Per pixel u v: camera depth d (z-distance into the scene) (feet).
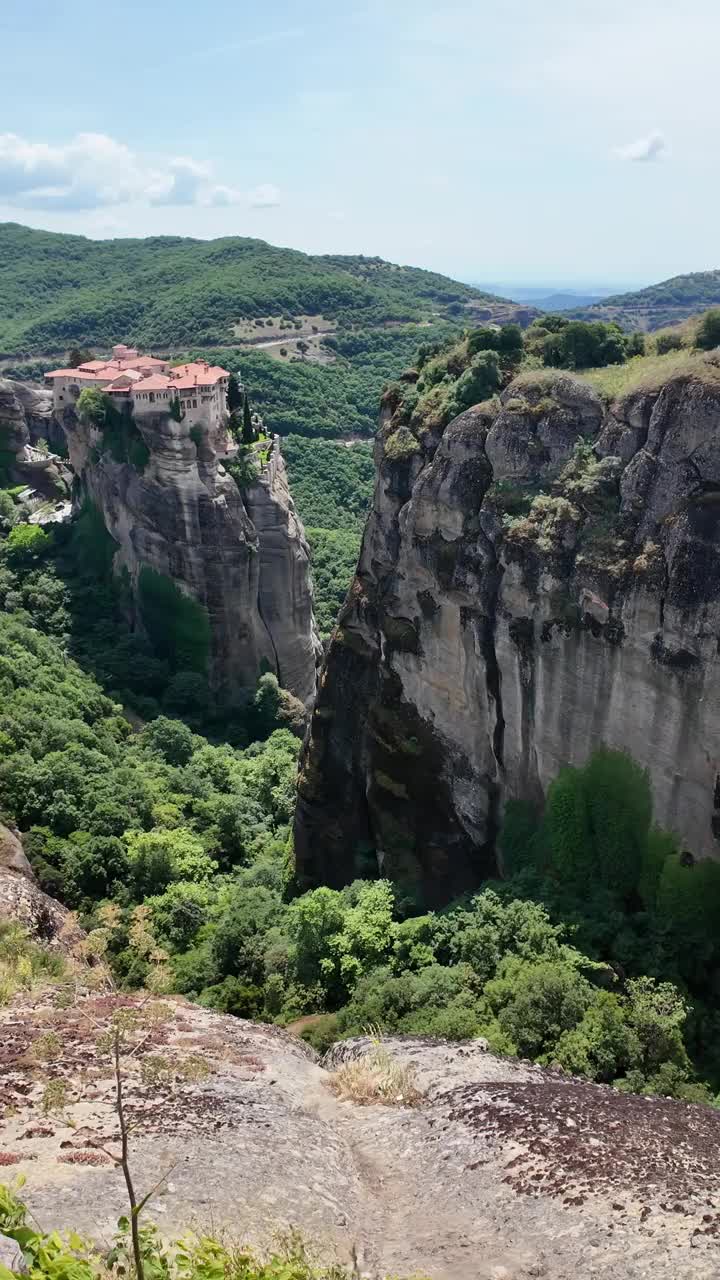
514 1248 51.70
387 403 180.04
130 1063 69.92
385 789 168.25
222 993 145.89
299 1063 81.41
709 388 120.06
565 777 134.10
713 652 116.37
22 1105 62.13
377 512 171.94
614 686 127.75
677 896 122.11
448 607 151.84
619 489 131.23
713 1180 57.36
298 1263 42.22
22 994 86.22
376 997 119.14
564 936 121.80
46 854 189.06
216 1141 59.31
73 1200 49.39
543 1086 73.61
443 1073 77.82
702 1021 110.11
